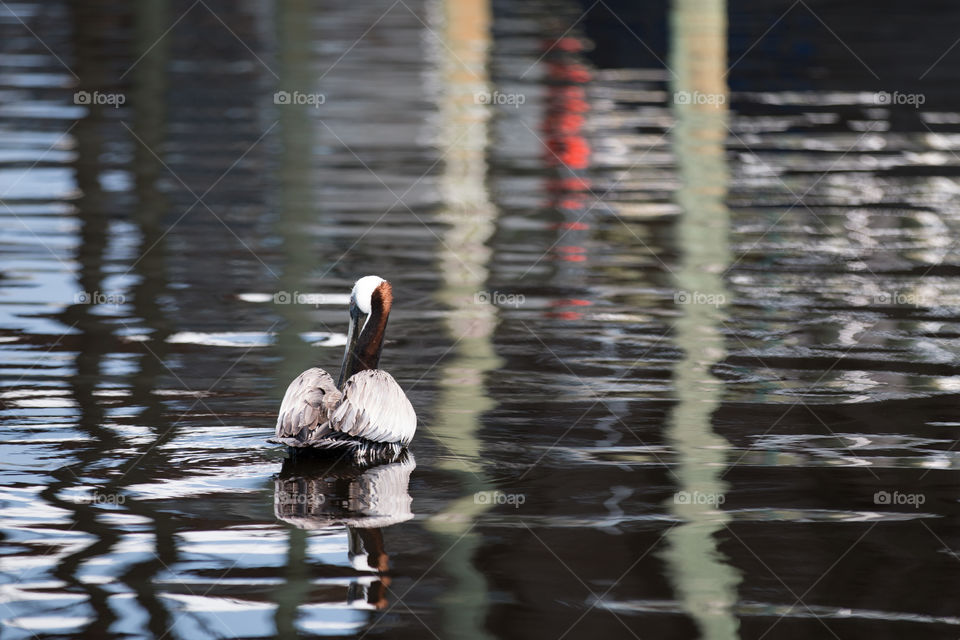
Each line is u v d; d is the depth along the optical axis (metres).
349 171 20.19
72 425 9.82
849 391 10.95
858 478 8.99
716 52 32.78
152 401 10.43
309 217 17.38
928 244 16.27
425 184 19.47
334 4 43.19
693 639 6.63
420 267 15.16
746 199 18.73
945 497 8.64
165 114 24.34
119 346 11.99
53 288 13.93
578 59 32.09
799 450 9.56
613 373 11.48
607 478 8.98
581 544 7.84
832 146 22.30
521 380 11.28
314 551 7.66
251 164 20.50
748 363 11.76
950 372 11.45
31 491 8.51
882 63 30.84
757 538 7.96
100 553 7.57
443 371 11.53
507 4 43.50
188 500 8.44
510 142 22.61
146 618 6.79
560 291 14.24
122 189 18.67
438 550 7.70
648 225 17.27
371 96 26.75
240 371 11.28
